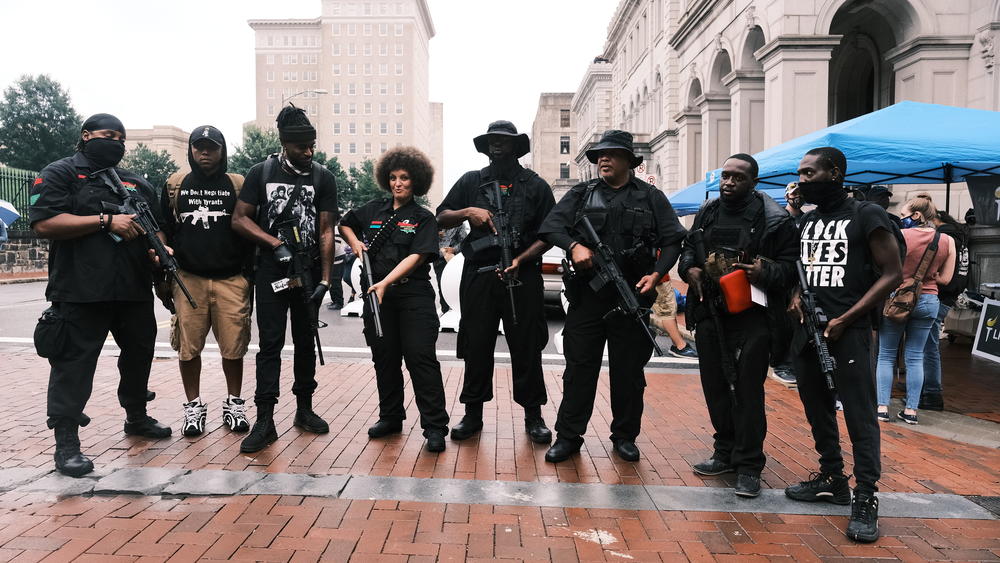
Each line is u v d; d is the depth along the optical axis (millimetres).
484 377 4293
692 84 22844
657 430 4598
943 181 7410
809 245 3264
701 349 3686
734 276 3318
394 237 4117
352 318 11328
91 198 3562
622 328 3820
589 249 3793
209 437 4160
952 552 2781
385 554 2645
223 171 4141
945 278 4922
